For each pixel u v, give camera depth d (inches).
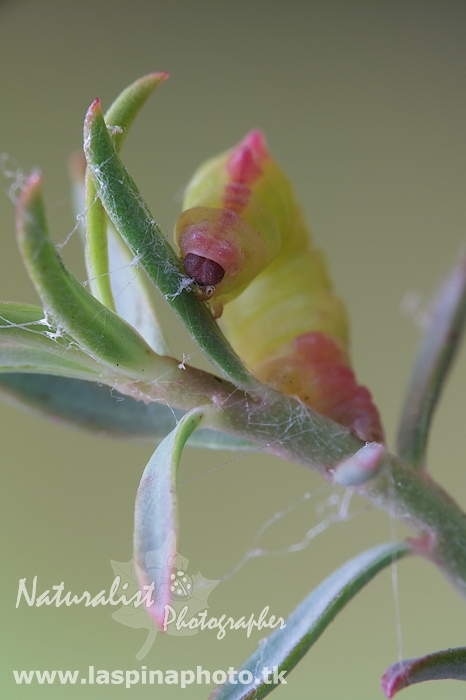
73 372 4.1
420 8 8.6
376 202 8.2
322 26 8.6
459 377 7.0
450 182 8.1
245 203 4.3
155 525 3.8
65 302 3.9
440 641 5.8
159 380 4.0
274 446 4.2
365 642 5.9
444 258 7.9
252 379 4.1
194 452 6.5
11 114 8.0
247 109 8.4
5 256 7.2
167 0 8.6
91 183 4.0
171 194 8.1
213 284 4.0
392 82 8.5
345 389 4.4
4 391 4.3
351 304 7.8
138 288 4.2
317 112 8.5
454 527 4.2
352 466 4.1
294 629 4.1
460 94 8.4
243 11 8.6
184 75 8.5
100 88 8.3
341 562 6.1
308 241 4.5
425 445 4.3
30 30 8.3
